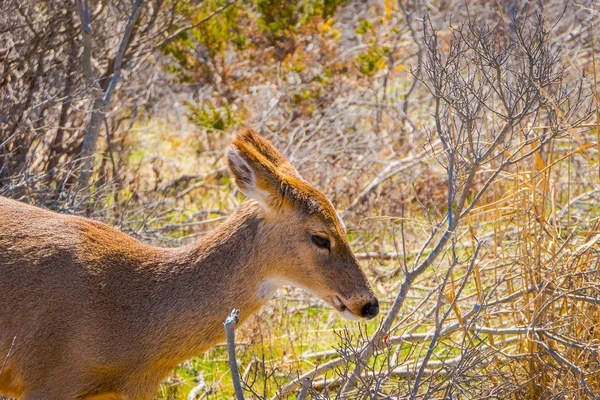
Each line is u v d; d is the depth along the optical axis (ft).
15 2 45.73
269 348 38.88
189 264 29.22
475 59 32.58
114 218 43.75
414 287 42.60
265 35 62.90
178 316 28.68
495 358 32.78
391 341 32.24
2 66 46.62
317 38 62.85
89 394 28.17
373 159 56.44
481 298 33.55
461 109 31.63
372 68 63.82
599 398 29.53
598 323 31.81
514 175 33.40
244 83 61.98
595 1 45.14
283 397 32.37
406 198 53.36
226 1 60.49
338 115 56.34
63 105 47.80
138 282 28.81
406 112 61.36
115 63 44.50
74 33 48.29
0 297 27.48
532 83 30.53
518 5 55.93
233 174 28.40
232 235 29.32
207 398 35.06
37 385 27.71
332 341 39.96
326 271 29.09
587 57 59.00
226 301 29.01
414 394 27.86
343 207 53.42
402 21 72.74
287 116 60.23
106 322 28.02
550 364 31.60
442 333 32.89
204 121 59.47
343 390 30.42
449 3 74.49
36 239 28.25
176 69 61.77
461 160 32.76
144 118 62.49
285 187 28.73
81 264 28.19
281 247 29.12
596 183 39.50
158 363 28.89
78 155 47.67
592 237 34.24
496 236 34.76
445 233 30.86
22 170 42.75
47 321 27.48
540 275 32.71
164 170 58.49
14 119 46.03
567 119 32.17
